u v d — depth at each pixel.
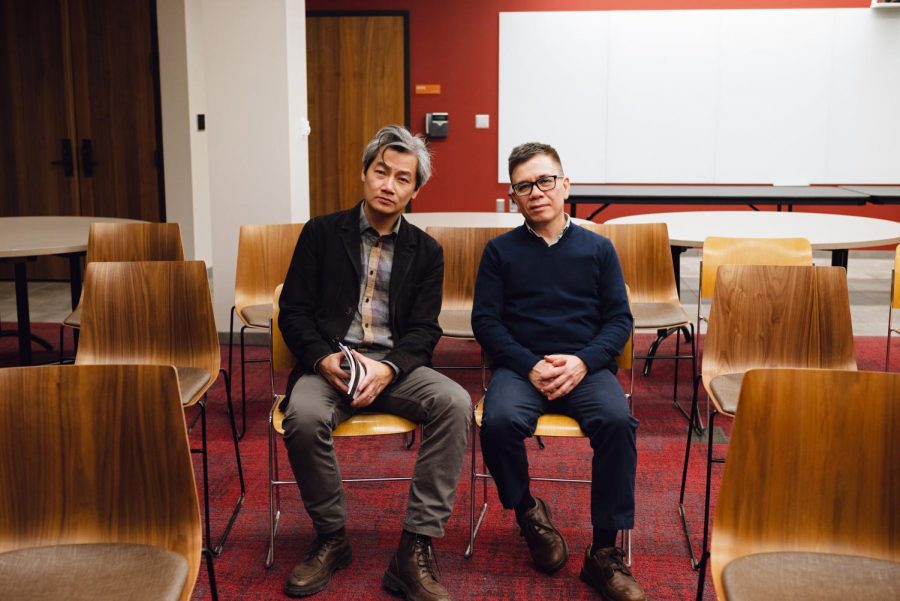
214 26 5.23
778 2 8.89
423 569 2.49
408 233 2.83
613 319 2.79
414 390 2.64
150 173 7.74
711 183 9.21
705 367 2.90
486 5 9.10
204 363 3.00
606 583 2.50
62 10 7.55
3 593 1.62
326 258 2.79
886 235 4.33
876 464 1.71
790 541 1.76
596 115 9.16
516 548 2.84
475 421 2.72
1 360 5.14
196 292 2.99
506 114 9.24
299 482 2.58
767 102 9.03
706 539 2.71
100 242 3.95
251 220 5.37
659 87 9.07
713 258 3.72
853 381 1.72
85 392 1.76
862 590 1.62
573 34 9.04
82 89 7.66
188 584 1.68
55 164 7.74
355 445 3.77
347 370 2.59
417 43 9.25
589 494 3.26
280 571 2.69
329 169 9.57
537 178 2.76
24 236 4.36
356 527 2.98
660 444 3.77
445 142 9.38
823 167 9.10
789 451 1.75
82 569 1.68
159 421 1.76
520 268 2.84
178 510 1.77
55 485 1.77
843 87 8.95
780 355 2.89
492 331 2.80
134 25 7.55
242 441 3.82
